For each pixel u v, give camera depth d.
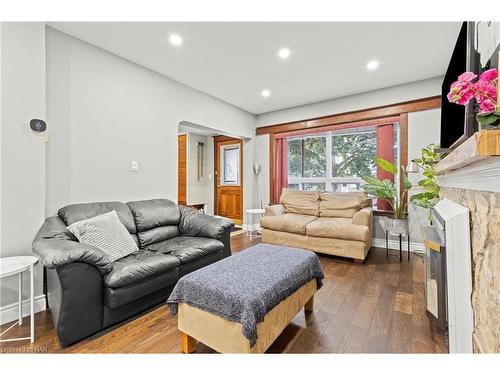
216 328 1.27
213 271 1.49
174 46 2.47
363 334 1.58
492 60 1.08
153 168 3.04
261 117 4.98
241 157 5.63
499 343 0.82
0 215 1.75
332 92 3.77
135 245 2.18
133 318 1.80
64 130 2.24
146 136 2.96
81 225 1.90
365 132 4.04
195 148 6.14
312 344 1.48
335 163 4.34
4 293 1.76
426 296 1.72
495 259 0.85
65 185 2.24
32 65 1.91
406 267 2.84
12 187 1.80
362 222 3.07
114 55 2.63
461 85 0.95
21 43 1.85
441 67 2.92
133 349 1.45
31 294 1.53
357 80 3.32
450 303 1.15
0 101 1.75
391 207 3.64
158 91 3.10
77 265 1.49
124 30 2.21
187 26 2.15
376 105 3.64
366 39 2.35
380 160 3.21
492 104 0.88
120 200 2.69
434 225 1.87
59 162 2.20
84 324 1.52
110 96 2.59
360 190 4.09
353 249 2.98
